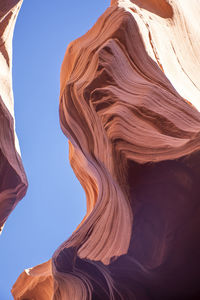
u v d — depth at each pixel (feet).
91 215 18.53
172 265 13.64
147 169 13.29
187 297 15.12
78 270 17.31
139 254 13.99
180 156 12.37
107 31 20.97
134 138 15.08
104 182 18.78
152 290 15.14
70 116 21.47
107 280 16.12
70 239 18.22
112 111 17.15
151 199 13.37
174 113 15.46
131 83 18.12
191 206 12.53
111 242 15.62
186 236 12.94
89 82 19.19
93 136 18.83
